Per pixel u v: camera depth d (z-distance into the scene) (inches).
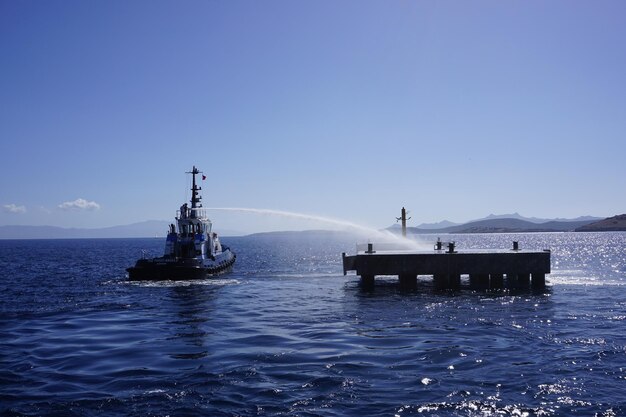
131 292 1904.5
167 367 824.9
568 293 1780.3
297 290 1923.0
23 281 2481.5
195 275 2244.1
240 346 973.8
